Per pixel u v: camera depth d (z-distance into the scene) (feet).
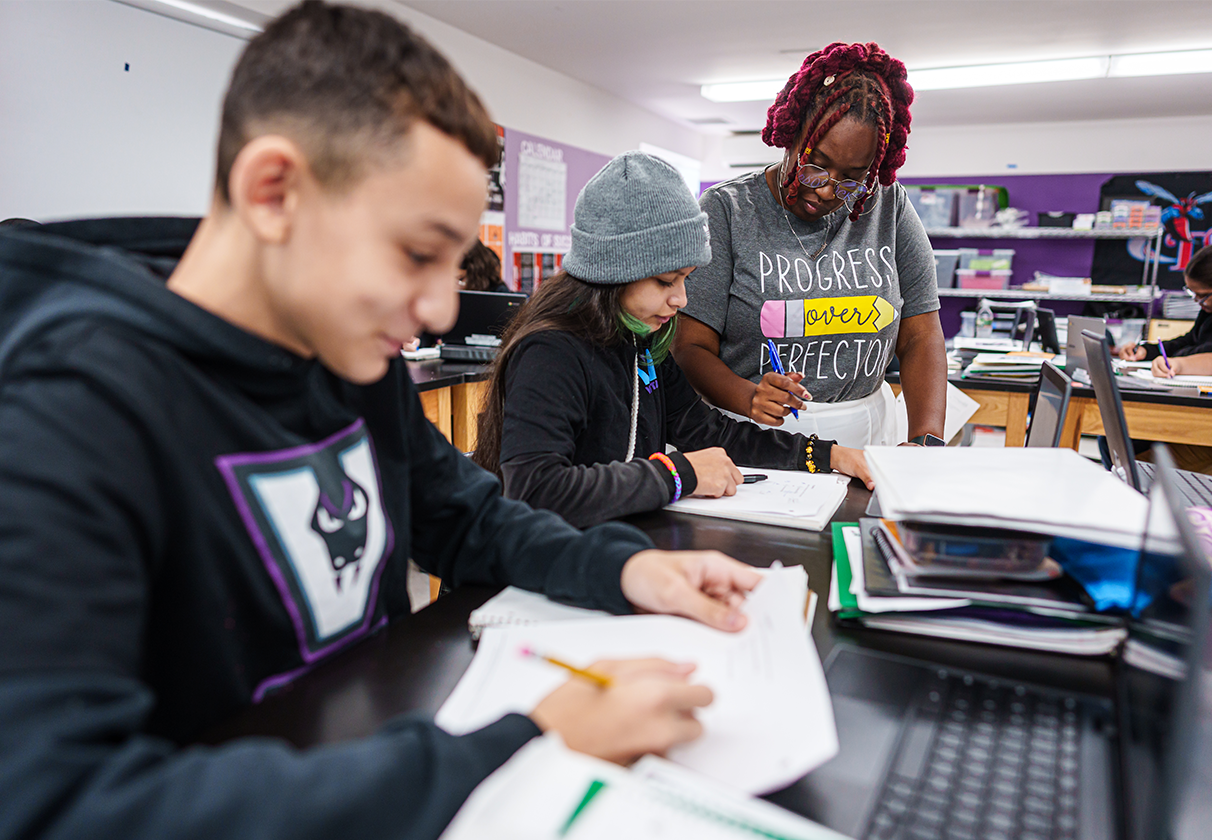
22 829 1.10
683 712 1.60
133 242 2.21
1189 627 1.29
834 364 5.19
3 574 1.21
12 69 9.36
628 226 3.53
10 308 1.69
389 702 1.91
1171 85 18.37
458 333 10.01
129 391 1.56
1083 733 1.79
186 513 1.70
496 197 17.61
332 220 1.61
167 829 1.14
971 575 2.34
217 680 1.85
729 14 14.58
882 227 5.27
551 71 18.98
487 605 2.42
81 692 1.22
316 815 1.19
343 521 2.20
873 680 2.02
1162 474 1.89
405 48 1.64
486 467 4.07
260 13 11.78
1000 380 9.36
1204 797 2.04
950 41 15.75
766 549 3.01
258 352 1.85
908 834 1.45
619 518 3.36
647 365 4.06
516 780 1.31
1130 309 21.95
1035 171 24.00
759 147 27.55
